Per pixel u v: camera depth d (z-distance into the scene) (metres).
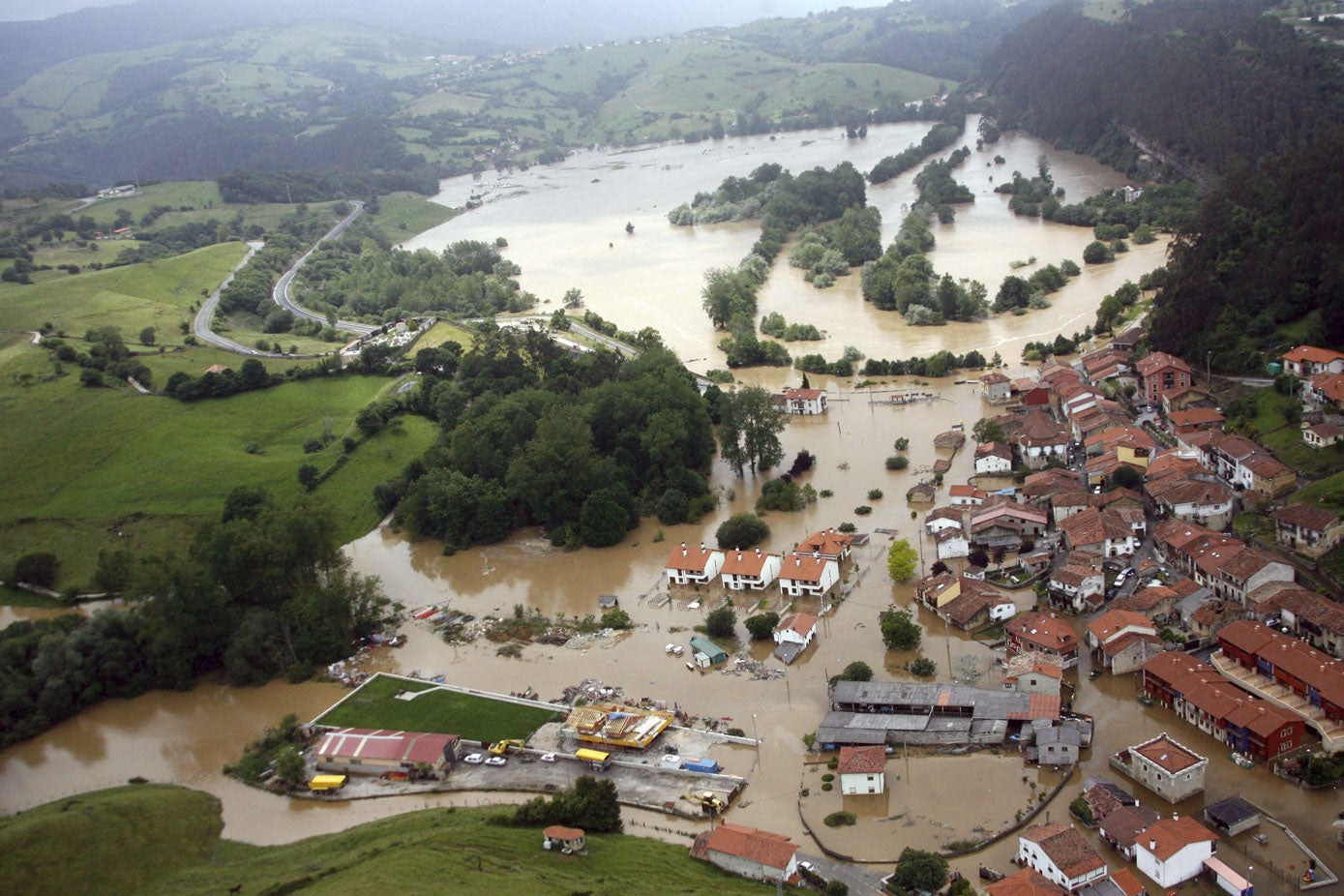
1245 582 151.00
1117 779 124.19
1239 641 140.12
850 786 126.69
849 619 170.12
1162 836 106.94
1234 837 111.00
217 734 162.38
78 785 152.62
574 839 119.25
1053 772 126.38
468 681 167.62
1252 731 121.81
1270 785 118.44
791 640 162.62
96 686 174.25
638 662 166.12
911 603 172.50
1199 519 178.12
